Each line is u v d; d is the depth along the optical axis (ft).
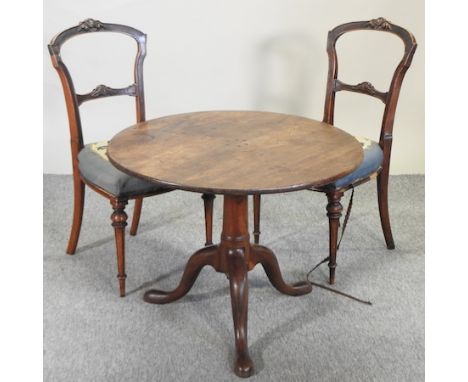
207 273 8.43
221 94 11.30
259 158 6.48
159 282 8.22
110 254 8.93
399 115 11.52
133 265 8.63
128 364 6.61
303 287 7.87
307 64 11.09
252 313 7.50
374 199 10.82
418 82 11.25
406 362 6.67
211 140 7.09
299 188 5.80
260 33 10.85
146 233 9.57
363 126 11.54
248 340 6.99
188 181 5.84
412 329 7.22
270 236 9.50
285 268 8.58
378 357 6.75
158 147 6.85
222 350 6.85
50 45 7.77
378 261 8.76
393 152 11.80
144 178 6.01
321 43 10.93
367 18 10.80
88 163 7.88
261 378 6.40
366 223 9.94
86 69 11.03
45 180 11.40
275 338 7.04
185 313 7.52
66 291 7.96
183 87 11.23
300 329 7.20
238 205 6.93
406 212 10.33
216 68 11.10
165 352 6.81
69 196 10.81
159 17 10.72
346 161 6.40
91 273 8.40
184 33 10.84
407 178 11.73
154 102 11.31
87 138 11.53
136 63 8.67
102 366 6.58
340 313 7.52
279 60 11.06
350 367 6.59
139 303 7.72
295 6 10.68
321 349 6.86
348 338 7.06
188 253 8.98
